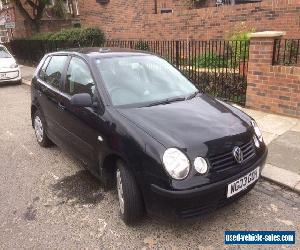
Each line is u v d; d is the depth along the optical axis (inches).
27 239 135.6
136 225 139.9
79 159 173.6
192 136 127.1
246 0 526.6
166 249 126.9
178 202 118.5
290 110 258.7
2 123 299.6
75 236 136.3
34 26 762.8
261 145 146.9
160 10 557.6
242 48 311.6
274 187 165.9
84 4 665.6
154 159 121.4
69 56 190.5
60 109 182.9
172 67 189.6
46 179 184.4
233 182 125.8
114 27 593.6
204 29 419.5
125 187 131.3
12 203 161.3
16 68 507.2
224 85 317.1
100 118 147.3
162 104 153.3
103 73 162.2
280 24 344.8
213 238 131.8
